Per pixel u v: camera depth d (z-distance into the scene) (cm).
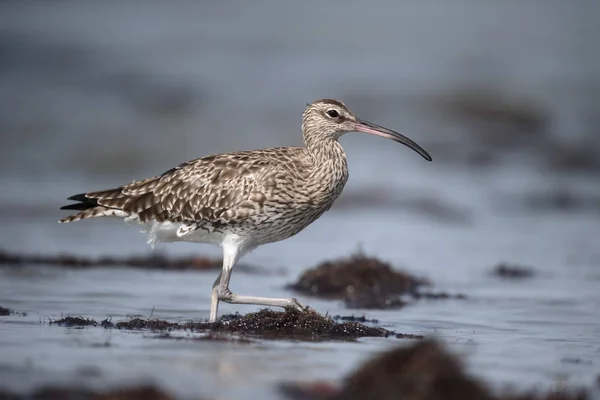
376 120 3216
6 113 3034
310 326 1127
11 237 1819
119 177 2464
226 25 4812
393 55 4247
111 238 1864
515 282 1566
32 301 1295
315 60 4084
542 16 5278
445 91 3569
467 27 4972
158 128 2956
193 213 1231
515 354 1059
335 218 2144
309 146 1262
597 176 2698
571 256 1802
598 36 4809
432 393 806
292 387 863
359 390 825
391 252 1816
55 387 825
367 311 1336
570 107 3469
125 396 810
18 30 4425
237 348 1023
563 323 1254
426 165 2708
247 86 3569
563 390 894
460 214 2217
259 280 1557
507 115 3294
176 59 4000
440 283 1550
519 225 2119
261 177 1215
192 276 1555
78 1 5172
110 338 1052
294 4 5397
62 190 2267
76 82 3556
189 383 875
